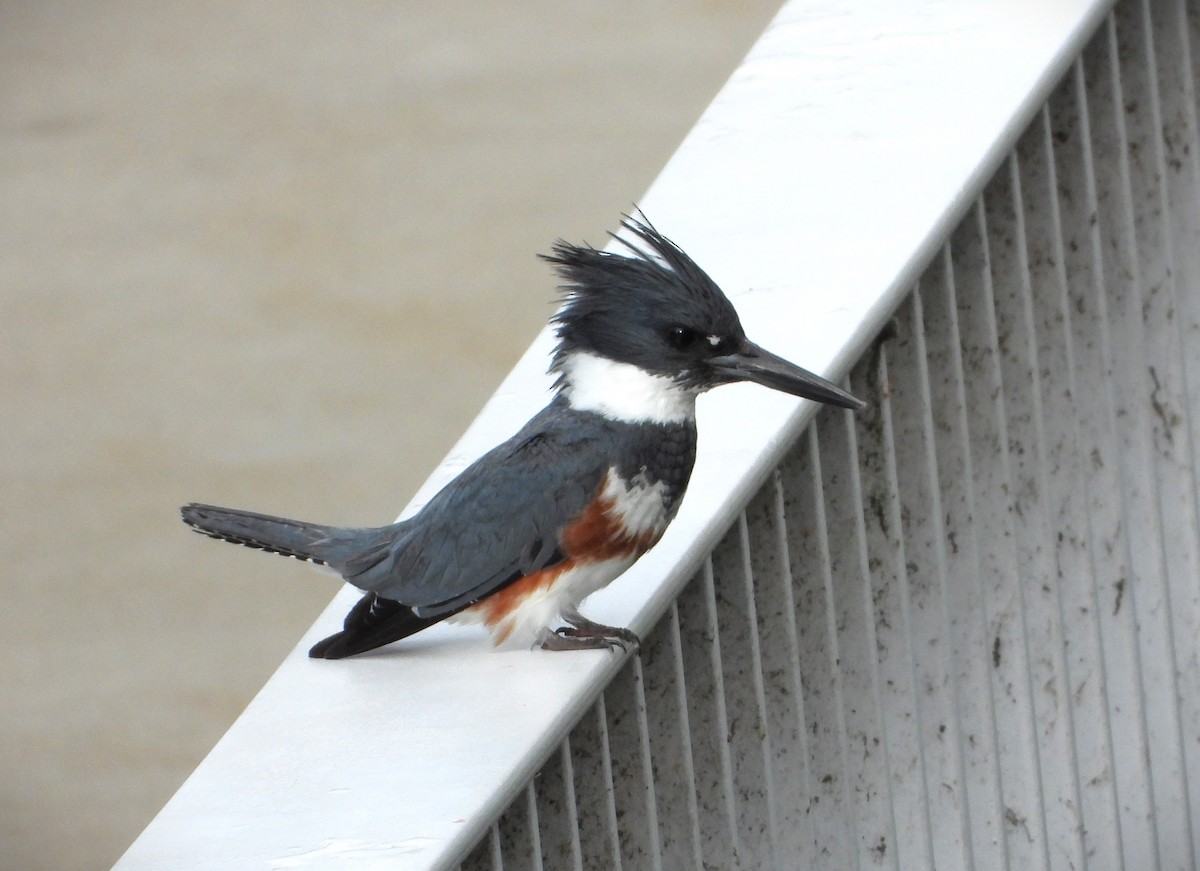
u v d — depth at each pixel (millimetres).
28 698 16938
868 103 7363
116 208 25688
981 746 6988
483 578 6059
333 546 6684
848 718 6480
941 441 6820
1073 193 7469
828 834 6336
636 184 24375
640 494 6133
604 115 26344
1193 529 7969
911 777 6637
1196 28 8086
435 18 30438
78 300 23547
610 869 5621
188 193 25875
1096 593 7465
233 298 23219
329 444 20141
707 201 7172
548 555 6062
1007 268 7152
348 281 23328
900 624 6637
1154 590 7828
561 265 6504
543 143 25828
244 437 20453
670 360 6176
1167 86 7961
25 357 22406
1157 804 7977
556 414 6375
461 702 5316
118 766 15898
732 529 6051
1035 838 7250
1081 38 7273
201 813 4875
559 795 5426
